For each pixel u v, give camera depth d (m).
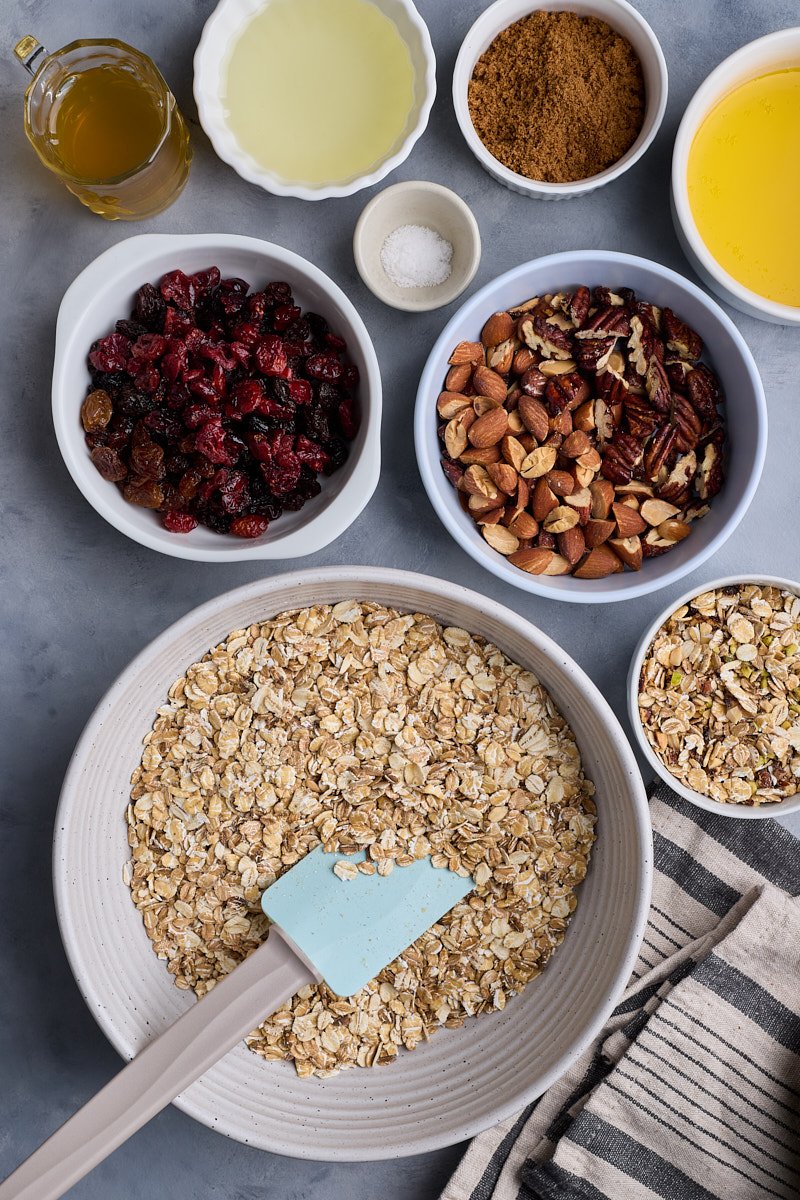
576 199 0.86
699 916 0.85
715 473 0.84
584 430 0.84
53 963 0.88
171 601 0.87
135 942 0.82
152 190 0.83
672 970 0.84
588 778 0.83
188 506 0.84
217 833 0.82
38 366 0.86
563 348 0.83
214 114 0.84
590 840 0.82
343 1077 0.82
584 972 0.80
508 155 0.84
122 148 0.83
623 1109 0.83
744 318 0.87
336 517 0.81
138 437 0.83
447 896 0.81
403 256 0.85
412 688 0.83
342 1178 0.87
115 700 0.78
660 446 0.83
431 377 0.82
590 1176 0.83
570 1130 0.83
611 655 0.87
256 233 0.87
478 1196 0.84
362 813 0.81
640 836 0.78
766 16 0.86
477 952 0.82
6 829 0.87
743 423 0.83
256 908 0.82
